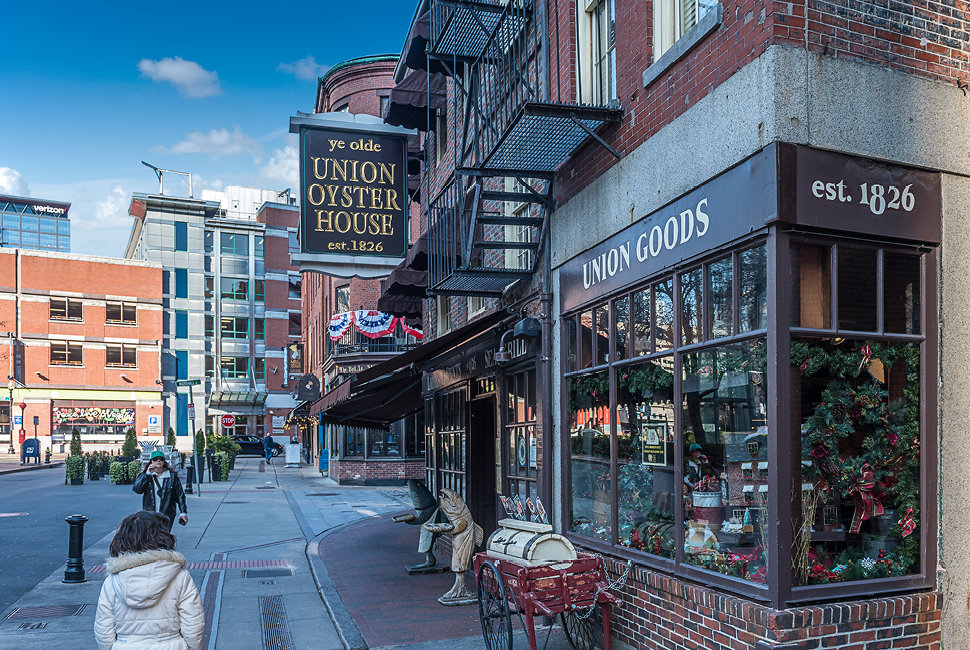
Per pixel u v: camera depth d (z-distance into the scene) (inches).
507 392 364.8
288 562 432.8
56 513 663.8
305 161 415.8
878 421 192.4
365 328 1021.2
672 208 221.5
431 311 607.2
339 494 890.7
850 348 189.2
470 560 329.1
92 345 2082.9
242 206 2918.3
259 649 262.4
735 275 193.8
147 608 138.9
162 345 2224.4
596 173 270.8
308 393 1273.4
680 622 208.5
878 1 194.1
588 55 290.0
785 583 175.5
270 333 2390.5
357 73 1112.8
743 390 192.7
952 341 199.6
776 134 177.8
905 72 196.5
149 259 2257.6
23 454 1492.4
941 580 191.9
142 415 2123.5
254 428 2340.1
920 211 196.1
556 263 304.7
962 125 202.7
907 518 193.5
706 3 217.2
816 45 185.0
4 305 1983.3
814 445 184.2
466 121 340.8
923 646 186.9
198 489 844.6
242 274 2391.7
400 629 281.1
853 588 181.9
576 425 289.6
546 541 228.7
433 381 499.5
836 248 187.8
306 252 409.7
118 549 141.1
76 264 2081.7
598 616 233.9
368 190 422.0
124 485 971.3
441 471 499.2
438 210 434.9
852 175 186.4
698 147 208.4
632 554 237.9
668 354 225.5
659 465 231.5
